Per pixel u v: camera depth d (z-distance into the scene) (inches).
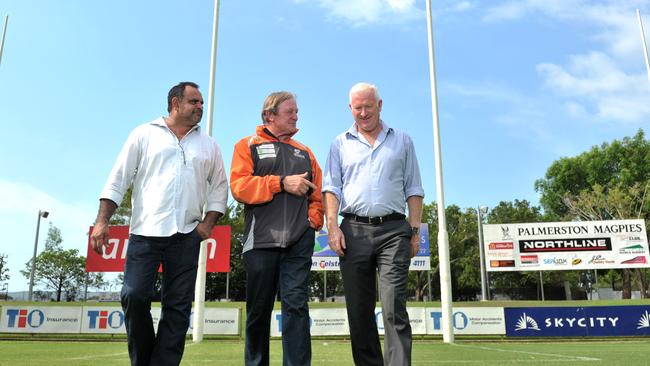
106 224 117.7
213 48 514.6
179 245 123.4
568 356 297.7
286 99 140.9
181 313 122.3
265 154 136.1
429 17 514.9
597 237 831.7
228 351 348.5
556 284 1948.8
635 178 1797.5
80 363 256.5
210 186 137.5
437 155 492.7
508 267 841.5
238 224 1759.4
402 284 128.4
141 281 117.9
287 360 122.8
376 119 140.3
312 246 134.0
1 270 1953.7
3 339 498.3
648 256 811.4
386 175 135.7
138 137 127.2
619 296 1979.6
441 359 282.7
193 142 131.6
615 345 414.3
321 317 517.3
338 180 141.1
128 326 119.6
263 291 127.5
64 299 2129.7
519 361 267.1
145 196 123.0
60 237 2193.7
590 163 1905.8
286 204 130.1
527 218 2199.8
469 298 2087.8
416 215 139.9
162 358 119.1
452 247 1903.3
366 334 134.0
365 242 132.7
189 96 129.6
